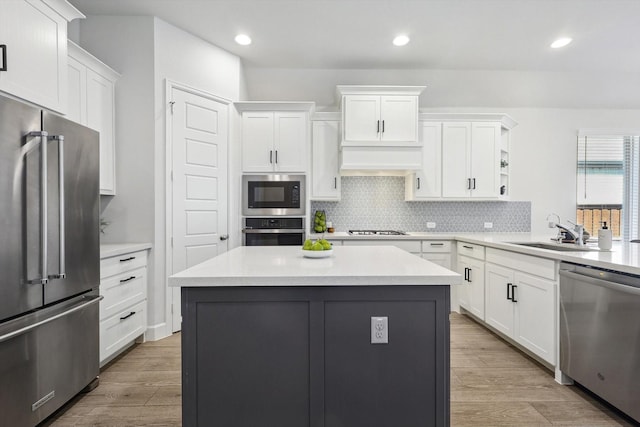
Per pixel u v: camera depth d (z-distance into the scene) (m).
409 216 4.48
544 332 2.36
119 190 3.06
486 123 4.14
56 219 1.83
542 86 4.25
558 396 2.12
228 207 3.71
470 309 3.50
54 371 1.86
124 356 2.73
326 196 4.11
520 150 4.48
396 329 1.45
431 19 3.05
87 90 2.67
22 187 1.62
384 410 1.45
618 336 1.79
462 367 2.52
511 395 2.13
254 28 3.23
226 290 1.41
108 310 2.48
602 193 4.49
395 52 3.66
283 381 1.43
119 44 3.04
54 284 1.84
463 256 3.67
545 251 2.33
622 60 3.83
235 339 1.42
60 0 2.10
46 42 2.05
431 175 4.12
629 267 1.71
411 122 3.92
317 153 4.10
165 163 3.15
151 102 3.06
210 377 1.42
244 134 3.90
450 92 4.30
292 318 1.43
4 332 1.55
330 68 4.04
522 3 2.80
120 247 2.65
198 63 3.40
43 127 1.75
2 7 1.76
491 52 3.65
